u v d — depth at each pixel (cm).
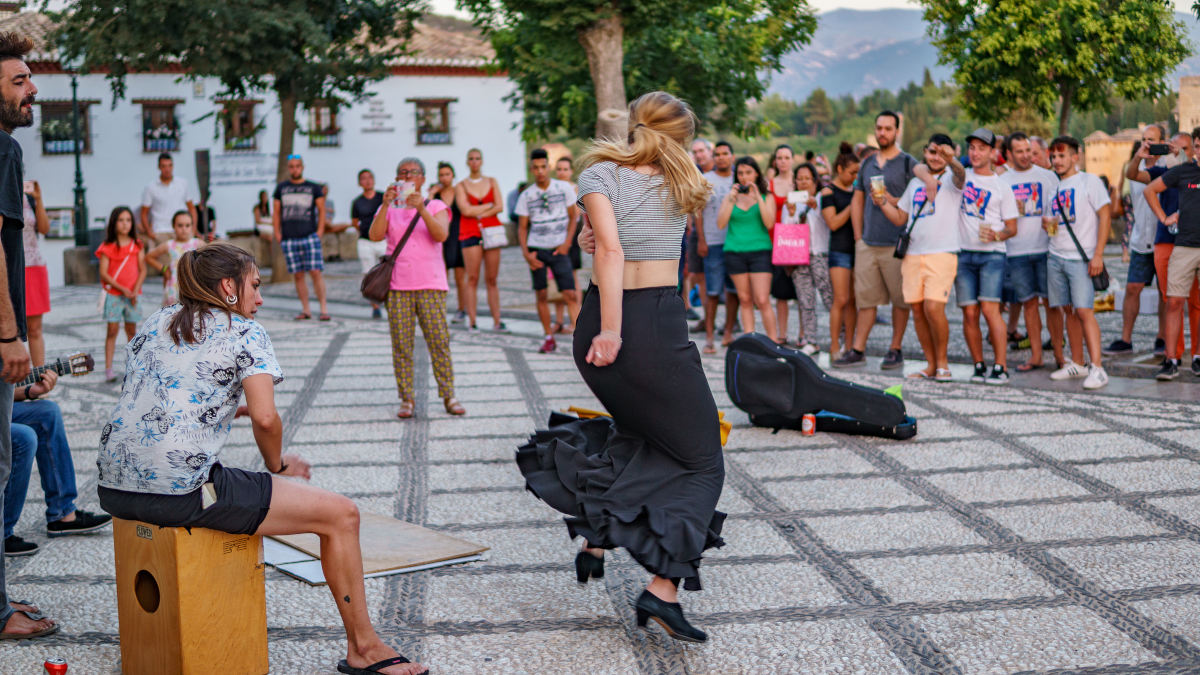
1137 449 625
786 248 940
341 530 347
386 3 2083
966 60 1476
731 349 693
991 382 828
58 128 2745
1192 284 824
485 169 3278
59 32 1889
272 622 399
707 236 997
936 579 432
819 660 361
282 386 895
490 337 1162
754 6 2439
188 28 1823
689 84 2422
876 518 512
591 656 367
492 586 433
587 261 2112
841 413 673
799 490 562
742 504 540
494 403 809
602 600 418
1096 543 470
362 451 665
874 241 906
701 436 370
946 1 1473
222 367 333
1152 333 1059
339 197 3091
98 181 2788
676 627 356
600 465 378
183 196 1677
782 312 1033
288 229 1341
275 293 1738
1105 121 1384
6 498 463
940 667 354
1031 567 443
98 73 2750
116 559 348
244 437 714
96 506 557
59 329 1323
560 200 1057
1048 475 577
